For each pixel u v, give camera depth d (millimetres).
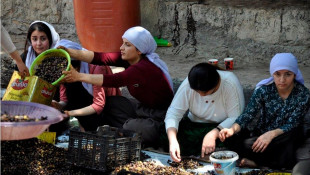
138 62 5215
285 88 4598
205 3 7355
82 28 7293
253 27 7070
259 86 4848
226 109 4953
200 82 4617
